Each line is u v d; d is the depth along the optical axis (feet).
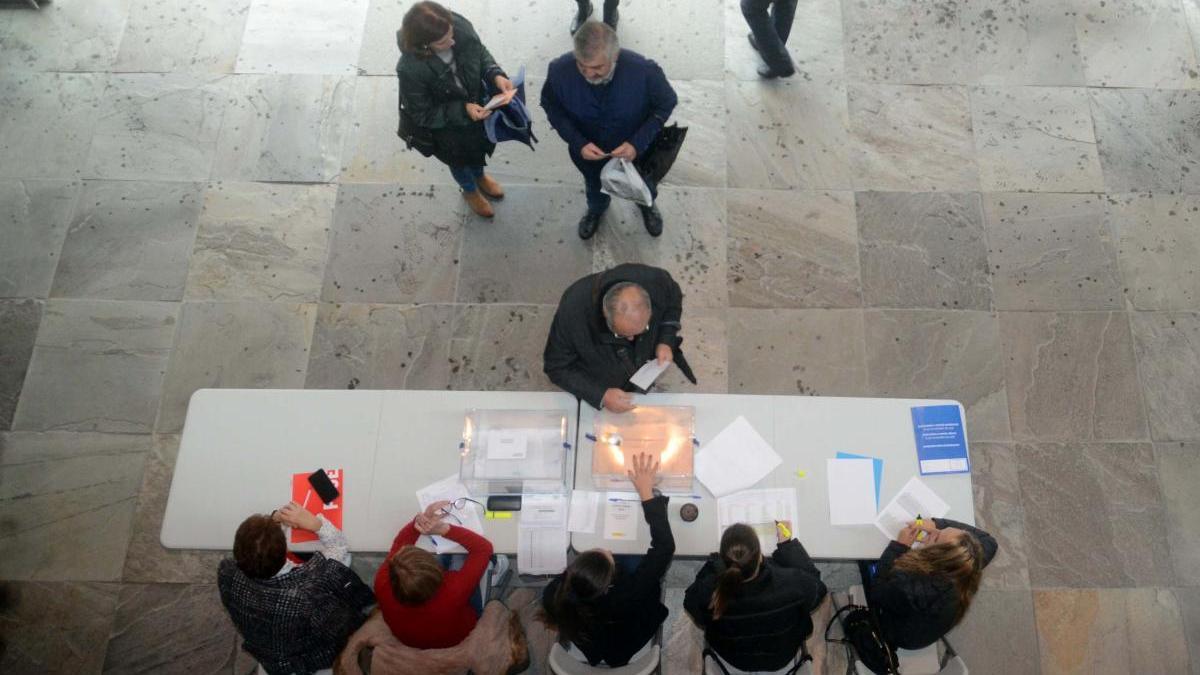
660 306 9.69
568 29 15.28
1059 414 12.50
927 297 13.28
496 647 8.68
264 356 13.16
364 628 8.71
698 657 11.28
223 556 12.03
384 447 9.59
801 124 14.51
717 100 14.71
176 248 13.85
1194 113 14.40
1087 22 15.12
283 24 15.42
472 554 8.78
